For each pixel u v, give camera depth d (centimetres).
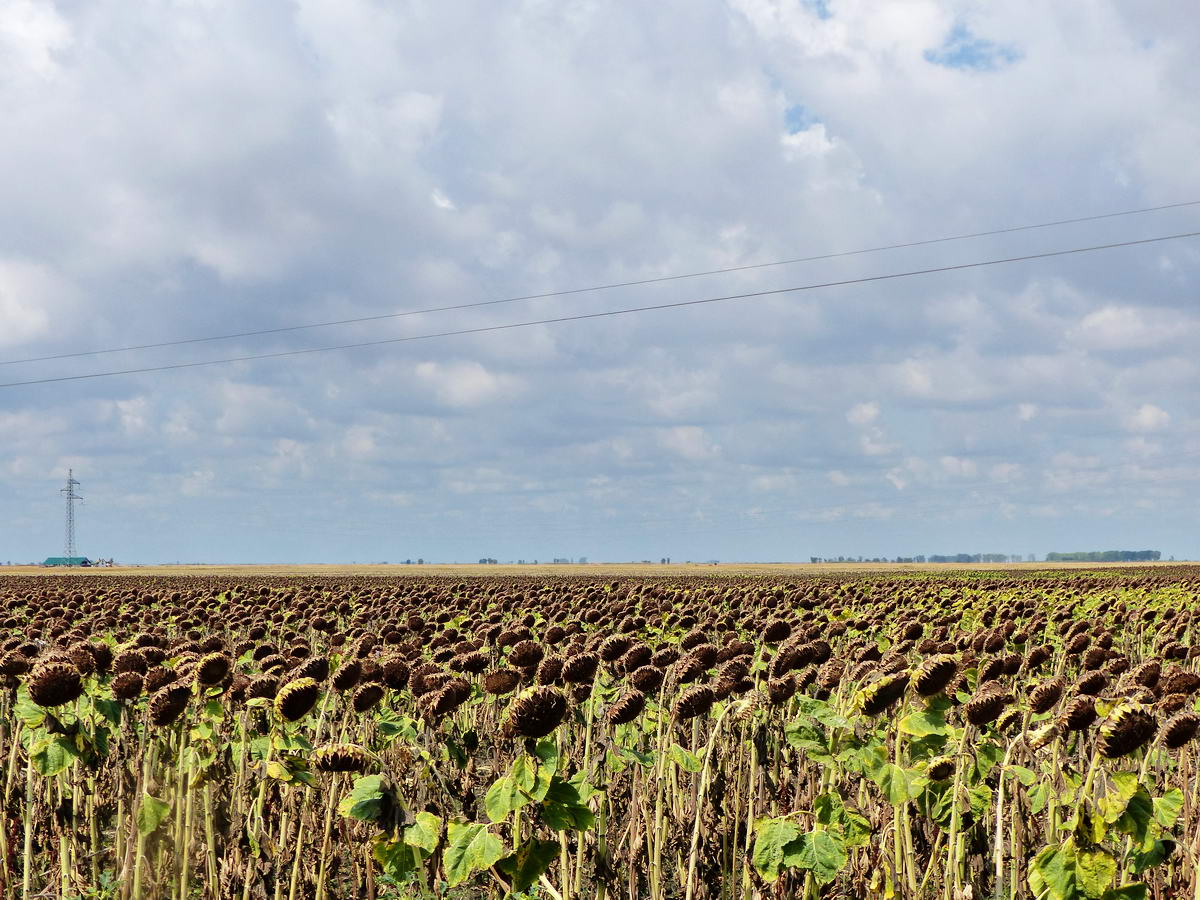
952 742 830
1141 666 950
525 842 703
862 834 775
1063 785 773
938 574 9188
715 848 952
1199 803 846
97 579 8775
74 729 836
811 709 820
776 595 2388
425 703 923
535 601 2712
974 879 853
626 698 858
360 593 3450
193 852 760
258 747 900
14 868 942
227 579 8625
